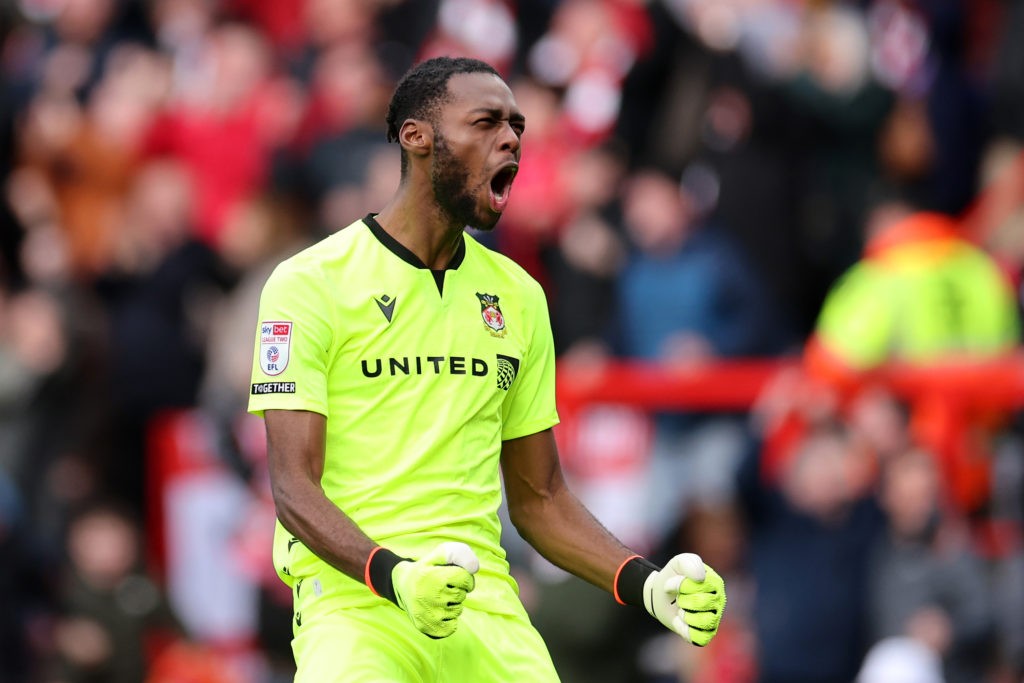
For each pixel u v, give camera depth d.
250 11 48.09
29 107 45.59
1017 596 28.19
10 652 34.84
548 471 17.23
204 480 35.09
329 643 15.85
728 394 30.78
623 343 35.44
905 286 31.16
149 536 36.81
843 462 29.45
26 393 38.31
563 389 31.31
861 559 29.16
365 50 42.62
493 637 16.39
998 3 43.97
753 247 38.47
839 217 39.09
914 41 41.88
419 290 16.25
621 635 28.42
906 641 28.31
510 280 16.92
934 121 39.84
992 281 32.03
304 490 15.55
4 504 36.88
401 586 14.67
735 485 30.06
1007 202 37.38
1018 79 39.94
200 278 40.03
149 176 41.69
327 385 16.05
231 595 33.91
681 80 40.50
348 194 38.22
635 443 31.06
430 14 44.28
